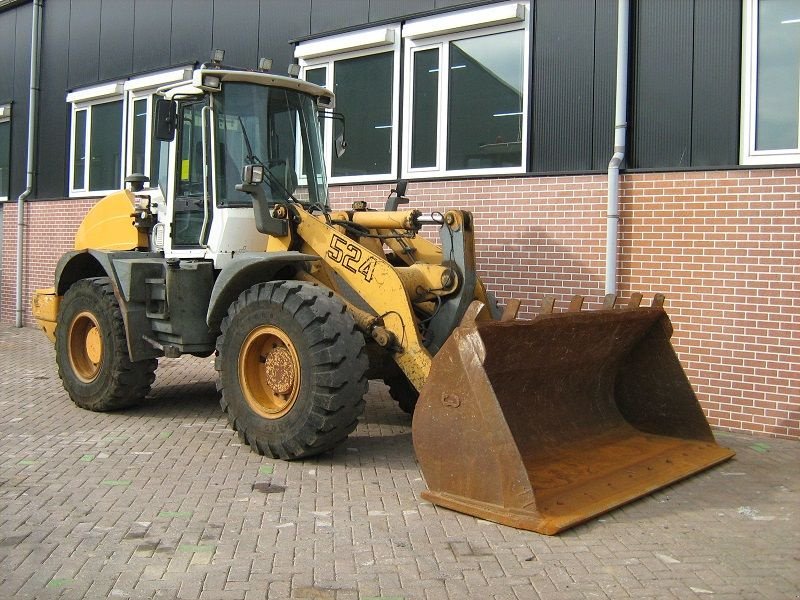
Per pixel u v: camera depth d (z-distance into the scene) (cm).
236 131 695
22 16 1486
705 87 747
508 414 555
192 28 1200
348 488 546
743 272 717
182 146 727
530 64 852
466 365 494
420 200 934
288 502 514
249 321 617
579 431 607
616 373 655
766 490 554
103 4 1339
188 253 715
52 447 644
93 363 793
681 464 588
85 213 1362
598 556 433
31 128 1455
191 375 996
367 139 1012
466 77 916
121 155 1316
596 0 808
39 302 878
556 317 534
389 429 730
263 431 609
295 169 723
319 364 576
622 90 775
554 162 837
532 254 841
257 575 403
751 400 716
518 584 397
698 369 742
